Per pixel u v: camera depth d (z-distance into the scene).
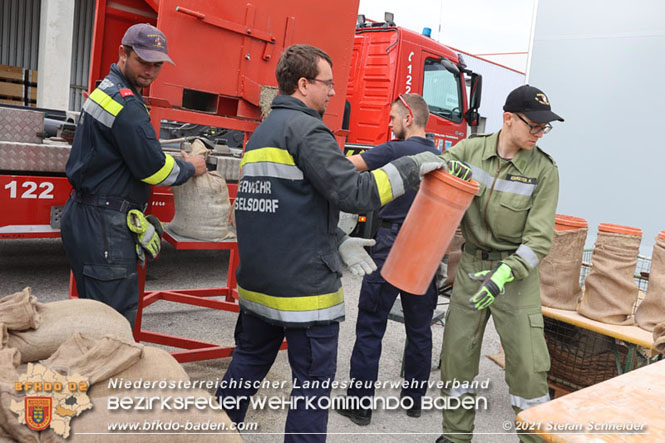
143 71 2.49
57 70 8.92
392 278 2.07
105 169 2.45
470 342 2.47
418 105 2.90
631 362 2.92
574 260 3.21
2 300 1.74
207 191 2.94
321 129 1.89
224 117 3.76
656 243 3.03
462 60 6.83
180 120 3.55
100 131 2.39
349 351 3.80
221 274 5.41
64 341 1.68
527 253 2.21
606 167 6.73
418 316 2.96
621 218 6.61
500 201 2.32
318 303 1.96
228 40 3.71
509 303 2.35
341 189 1.82
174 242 2.90
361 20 6.46
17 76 10.23
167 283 4.91
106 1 4.32
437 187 1.94
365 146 6.08
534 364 2.32
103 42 4.41
